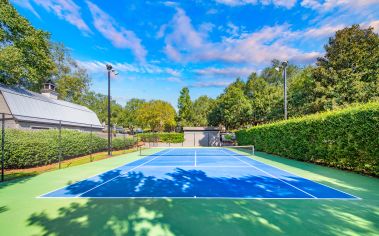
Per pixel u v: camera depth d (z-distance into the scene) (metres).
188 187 6.52
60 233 3.48
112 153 19.86
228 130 40.72
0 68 18.36
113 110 62.09
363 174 8.54
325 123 10.55
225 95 38.00
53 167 11.32
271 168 10.48
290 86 29.73
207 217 4.10
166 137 35.34
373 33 22.34
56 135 13.53
